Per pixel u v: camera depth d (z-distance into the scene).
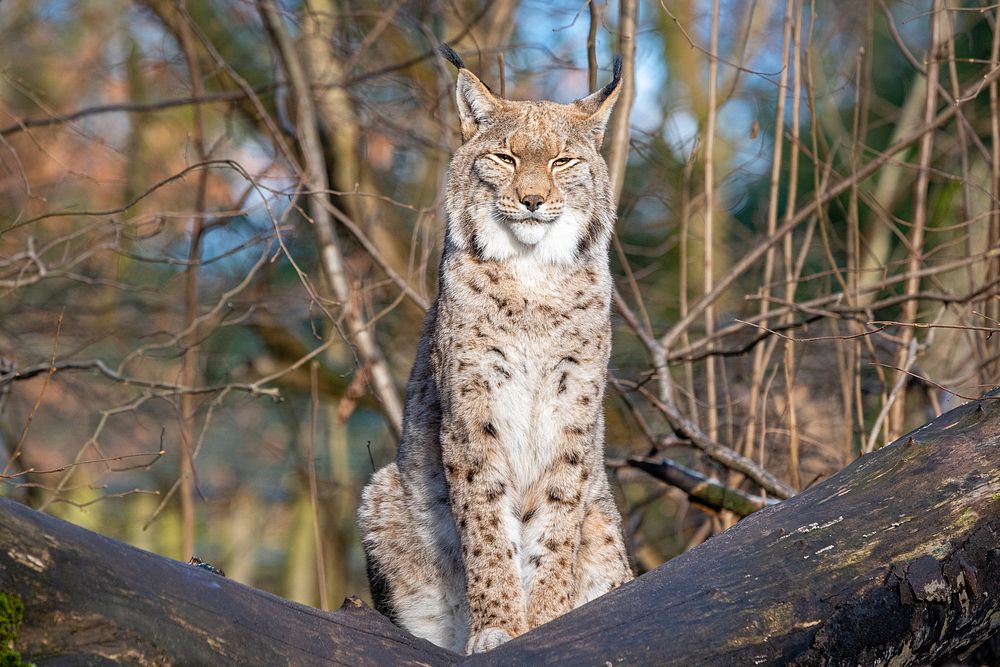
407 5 14.70
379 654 5.14
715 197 14.09
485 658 5.23
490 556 7.51
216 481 19.47
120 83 17.23
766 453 11.74
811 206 10.51
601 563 8.07
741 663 5.19
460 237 7.93
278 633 4.88
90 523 16.20
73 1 17.56
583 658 5.14
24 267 10.73
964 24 16.34
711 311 11.00
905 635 5.42
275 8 12.32
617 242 11.09
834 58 17.56
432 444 8.16
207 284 16.47
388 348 15.19
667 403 10.31
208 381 17.12
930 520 5.53
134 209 15.38
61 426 16.52
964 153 10.40
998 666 6.87
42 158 16.20
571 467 7.75
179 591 4.63
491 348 7.68
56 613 4.29
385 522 8.38
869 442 9.38
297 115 12.30
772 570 5.43
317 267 15.52
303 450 17.83
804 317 11.62
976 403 5.98
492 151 7.88
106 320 15.17
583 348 7.83
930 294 9.83
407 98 14.29
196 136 13.12
